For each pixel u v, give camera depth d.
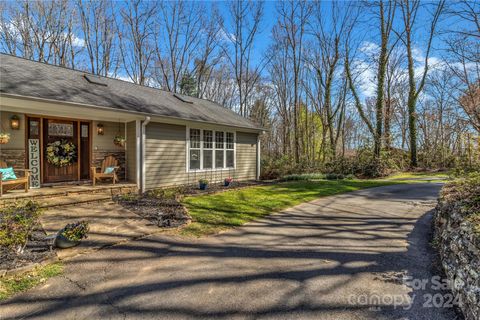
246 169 11.55
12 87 5.27
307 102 20.08
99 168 7.78
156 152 8.00
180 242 3.94
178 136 8.65
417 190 9.09
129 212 5.46
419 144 19.72
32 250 3.40
